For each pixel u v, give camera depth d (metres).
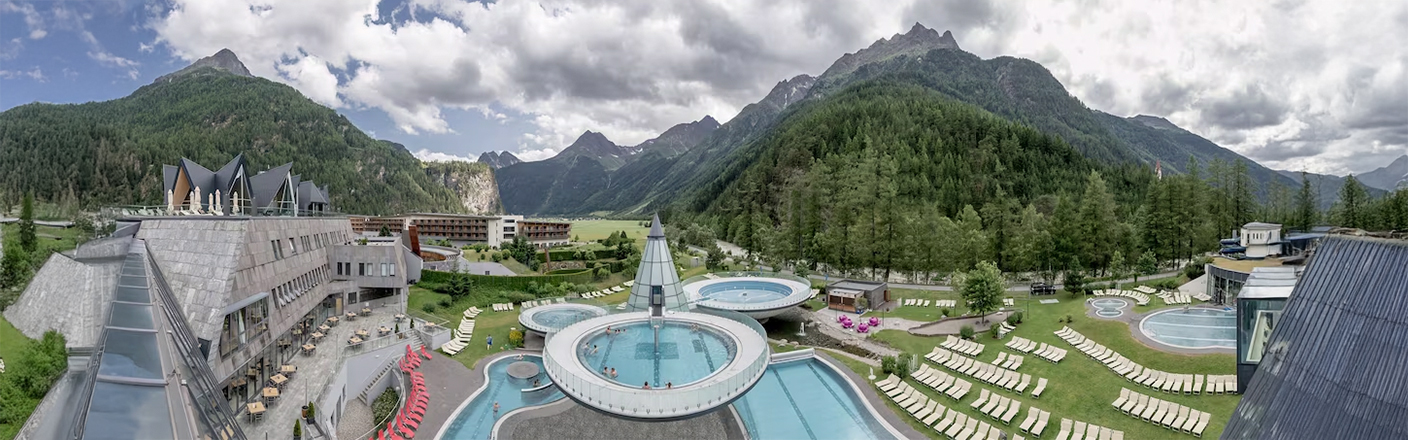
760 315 64.31
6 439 27.02
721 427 40.12
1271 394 23.08
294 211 66.62
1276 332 24.67
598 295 87.94
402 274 70.44
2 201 120.06
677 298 56.53
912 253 90.56
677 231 167.88
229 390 38.00
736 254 140.25
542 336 63.72
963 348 54.47
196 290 39.56
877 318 68.25
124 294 28.95
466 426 41.41
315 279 58.84
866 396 45.78
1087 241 90.44
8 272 47.69
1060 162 174.12
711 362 41.44
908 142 183.88
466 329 64.44
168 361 27.12
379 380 49.12
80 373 29.83
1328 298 22.73
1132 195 155.75
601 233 195.50
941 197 148.88
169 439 24.55
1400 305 19.72
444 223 160.25
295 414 38.25
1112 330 52.78
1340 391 20.27
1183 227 90.56
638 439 37.94
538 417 40.75
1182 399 39.59
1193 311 59.41
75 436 24.06
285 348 48.47
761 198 193.12
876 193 94.56
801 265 94.19
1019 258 88.56
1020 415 41.12
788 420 42.81
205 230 42.69
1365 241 22.58
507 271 97.12
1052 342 53.69
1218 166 100.44
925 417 41.91
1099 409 40.44
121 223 47.56
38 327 36.38
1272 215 116.88
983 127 188.50
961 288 65.50
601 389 34.62
